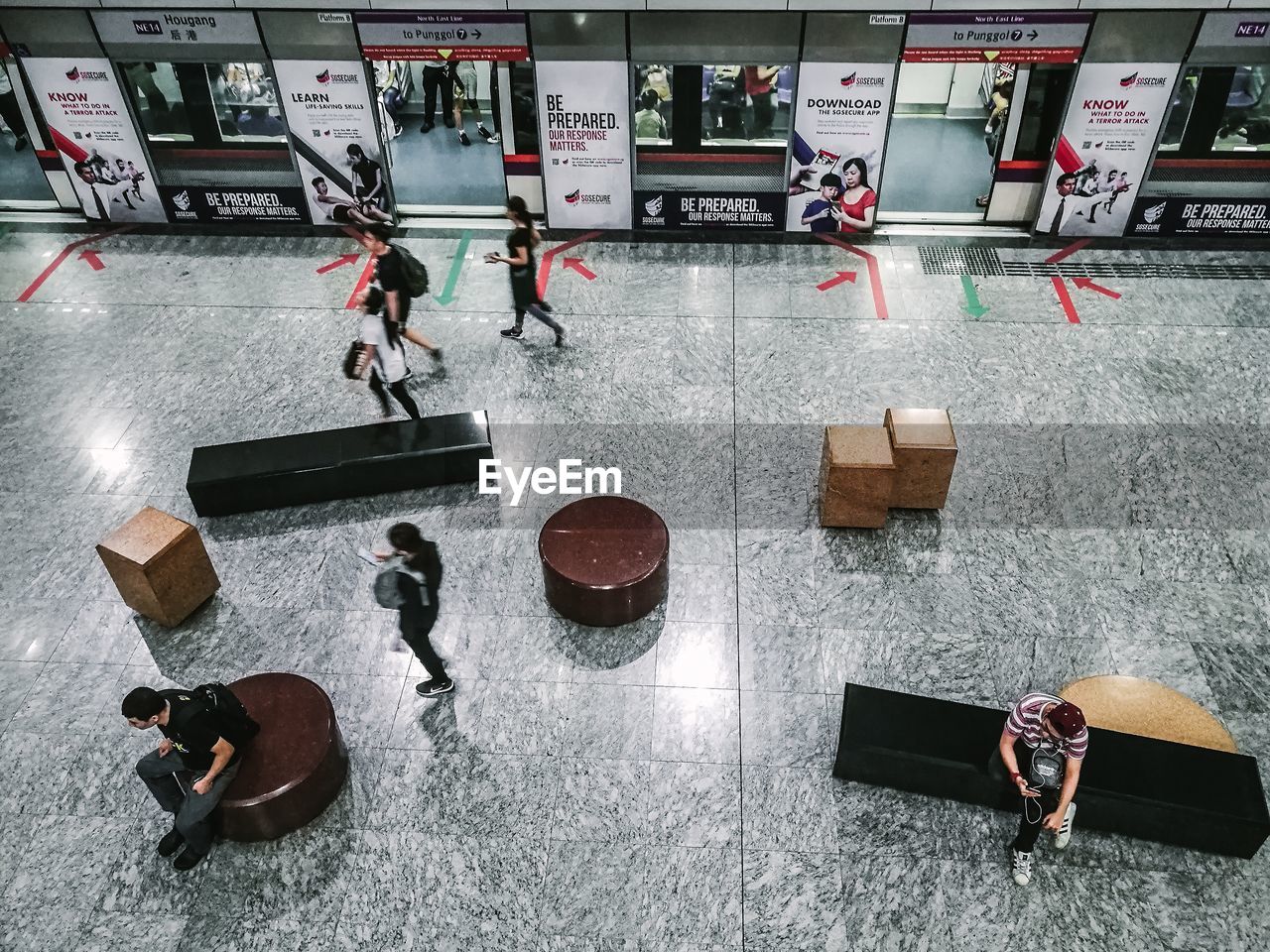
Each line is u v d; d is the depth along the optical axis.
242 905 6.25
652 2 10.77
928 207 13.02
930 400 9.98
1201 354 10.48
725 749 7.00
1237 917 6.06
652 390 10.16
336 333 11.08
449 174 14.00
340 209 12.78
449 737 7.12
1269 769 6.79
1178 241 12.23
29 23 11.41
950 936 6.02
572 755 6.99
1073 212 12.13
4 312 11.48
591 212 12.60
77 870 6.44
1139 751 6.36
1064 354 10.52
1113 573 8.17
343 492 8.95
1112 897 6.16
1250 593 7.99
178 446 9.62
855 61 11.05
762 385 10.20
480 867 6.40
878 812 6.61
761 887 6.27
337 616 7.99
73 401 10.18
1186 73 10.88
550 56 11.29
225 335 11.08
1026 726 5.88
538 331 11.02
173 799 6.29
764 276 11.83
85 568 8.44
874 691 6.82
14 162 14.38
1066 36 10.69
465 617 7.94
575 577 7.45
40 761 7.04
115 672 7.60
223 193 12.77
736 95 11.54
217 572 8.35
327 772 6.53
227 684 7.41
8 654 7.74
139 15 11.24
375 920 6.16
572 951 6.01
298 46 11.41
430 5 10.98
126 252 12.52
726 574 8.22
